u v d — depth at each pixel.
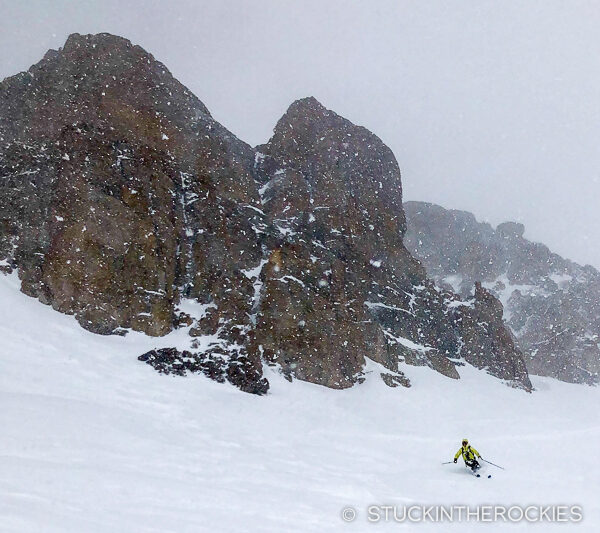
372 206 39.28
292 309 27.11
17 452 11.79
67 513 8.28
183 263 27.47
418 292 38.03
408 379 29.98
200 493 11.20
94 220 25.59
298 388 24.61
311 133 39.41
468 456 17.34
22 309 23.06
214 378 22.88
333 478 14.72
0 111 30.69
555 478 17.52
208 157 33.00
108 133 29.95
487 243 66.38
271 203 34.06
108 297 24.48
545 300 57.34
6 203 27.09
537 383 42.88
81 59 32.72
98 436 14.27
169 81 34.41
